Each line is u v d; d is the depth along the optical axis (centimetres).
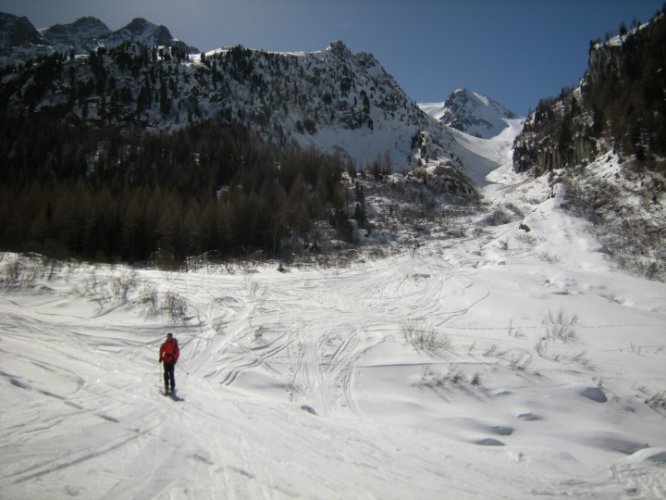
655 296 2264
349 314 2009
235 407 948
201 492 551
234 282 2544
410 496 625
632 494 712
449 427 970
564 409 1098
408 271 3100
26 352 1112
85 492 512
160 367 1188
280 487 595
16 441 622
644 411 1138
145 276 2455
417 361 1343
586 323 1886
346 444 811
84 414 772
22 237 3747
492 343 1593
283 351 1427
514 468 777
